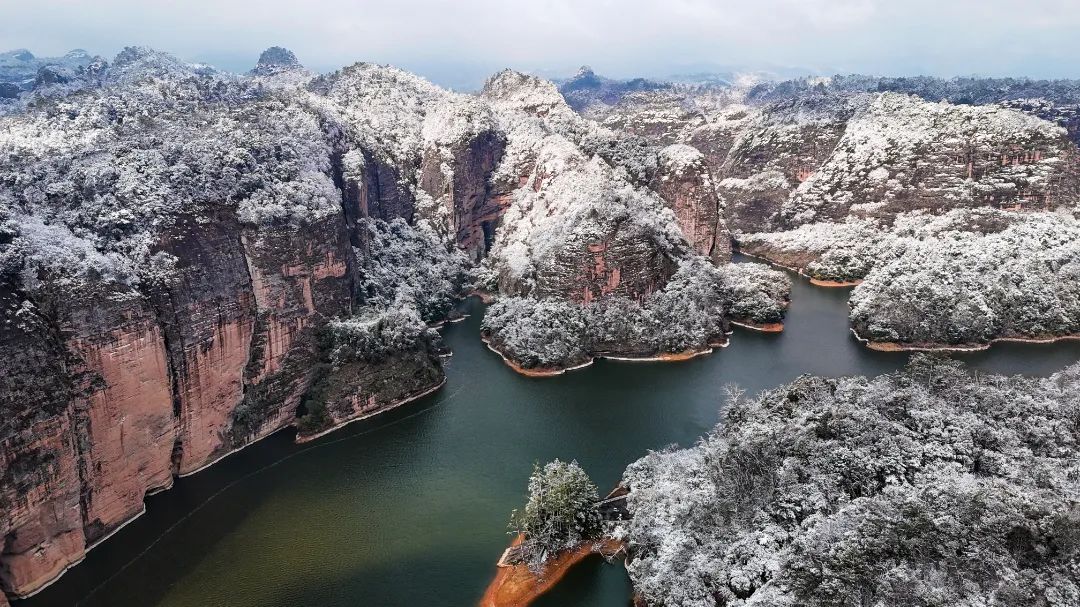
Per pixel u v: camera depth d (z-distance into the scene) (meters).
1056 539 63.06
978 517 65.06
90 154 119.00
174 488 106.19
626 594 84.19
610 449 117.06
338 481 108.69
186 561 90.38
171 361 103.81
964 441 81.38
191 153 121.56
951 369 104.25
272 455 116.75
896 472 76.94
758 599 65.06
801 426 84.94
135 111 147.75
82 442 89.25
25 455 80.69
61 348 86.94
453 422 128.50
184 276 106.50
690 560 76.81
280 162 140.00
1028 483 72.00
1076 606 56.22
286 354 125.56
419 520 98.56
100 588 85.31
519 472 110.50
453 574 87.75
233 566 89.44
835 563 63.75
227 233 115.19
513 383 147.00
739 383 145.38
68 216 102.62
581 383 146.88
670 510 84.56
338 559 90.62
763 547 73.12
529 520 89.50
